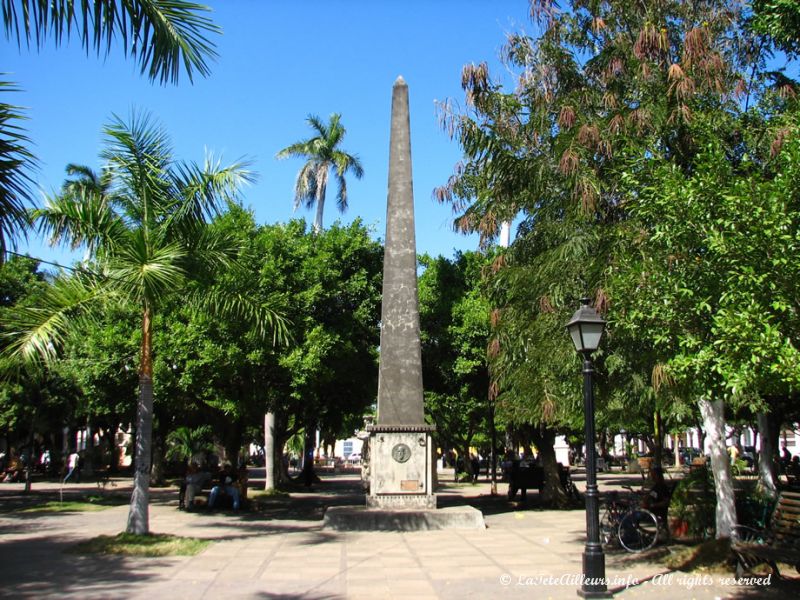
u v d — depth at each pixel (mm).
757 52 11078
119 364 18750
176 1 7625
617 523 12250
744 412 19484
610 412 15445
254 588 8711
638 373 11430
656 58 11062
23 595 8133
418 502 15984
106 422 39938
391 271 17406
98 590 8461
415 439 16297
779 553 7887
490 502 22984
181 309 17953
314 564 10531
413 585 8930
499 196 12992
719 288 7105
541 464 24344
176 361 18125
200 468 21281
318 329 18812
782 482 25469
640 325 7938
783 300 6062
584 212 10539
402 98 18453
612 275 9180
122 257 11297
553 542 12969
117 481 34969
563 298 10906
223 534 14070
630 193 9703
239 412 19156
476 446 46375
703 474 12219
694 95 10289
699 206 7109
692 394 8906
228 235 13320
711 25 11125
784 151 6824
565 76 12008
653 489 12867
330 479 39312
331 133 36844
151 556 10977
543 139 12133
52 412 33250
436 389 26328
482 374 25031
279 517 17656
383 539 13469
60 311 10914
